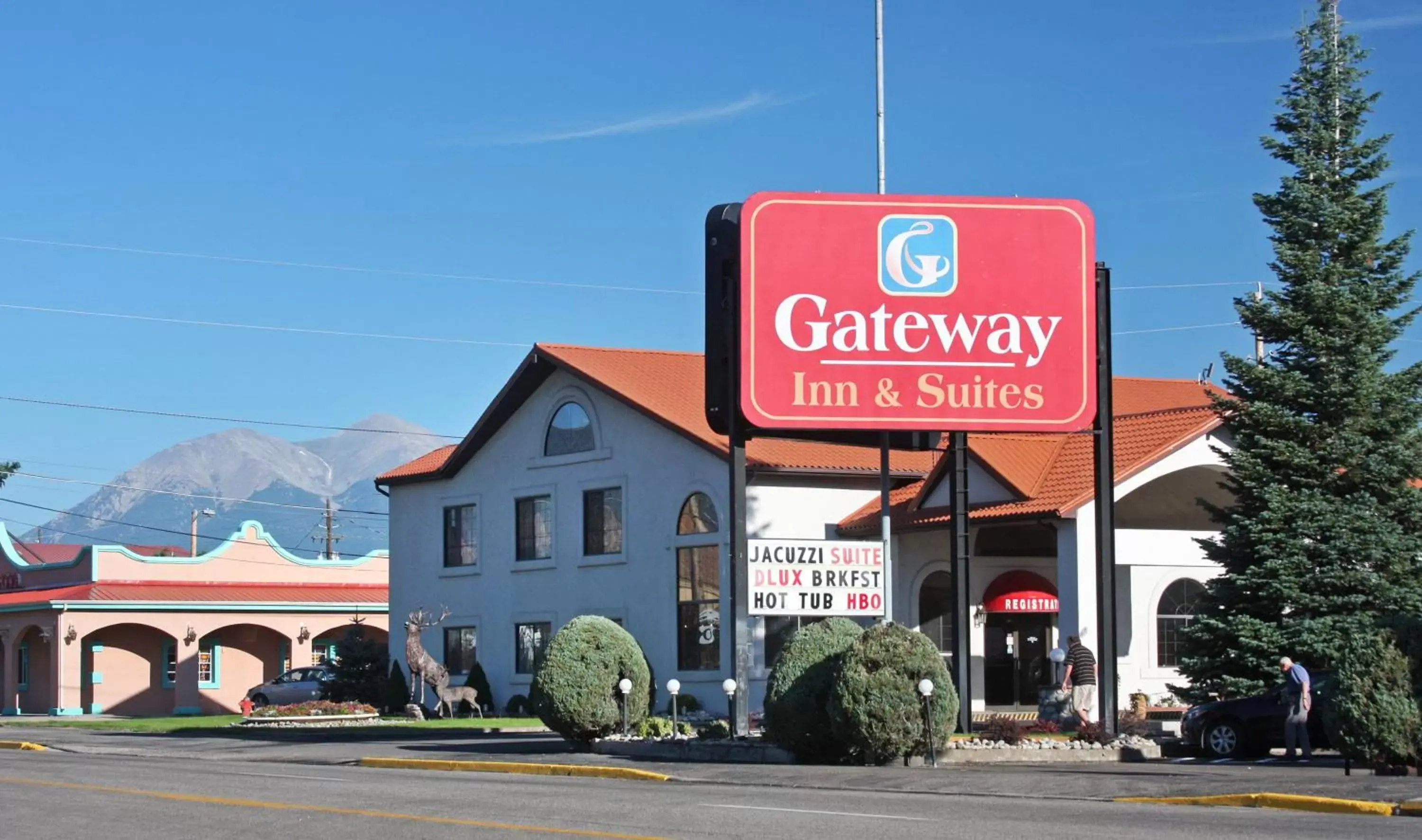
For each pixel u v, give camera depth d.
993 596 36.44
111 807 16.88
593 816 15.48
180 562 56.97
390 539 48.00
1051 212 26.12
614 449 40.91
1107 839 13.21
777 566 25.22
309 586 59.44
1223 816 15.55
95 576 54.84
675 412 39.53
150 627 55.53
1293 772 20.77
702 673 37.72
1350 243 29.34
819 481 37.94
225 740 34.41
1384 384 28.80
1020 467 34.31
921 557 36.94
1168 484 36.16
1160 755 24.47
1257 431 29.42
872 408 25.52
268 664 58.25
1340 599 27.80
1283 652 28.11
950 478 27.39
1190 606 35.34
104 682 54.78
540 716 27.06
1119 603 34.62
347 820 15.30
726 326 26.81
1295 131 29.69
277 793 18.53
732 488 25.75
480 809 16.28
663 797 17.81
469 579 45.09
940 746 22.88
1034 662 36.94
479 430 44.44
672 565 38.78
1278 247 29.16
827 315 25.56
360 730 37.06
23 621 54.88
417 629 41.69
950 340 25.73
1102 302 26.33
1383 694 19.61
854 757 23.12
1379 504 28.66
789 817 15.25
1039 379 25.83
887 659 22.50
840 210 25.77
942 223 25.91
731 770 22.05
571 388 42.38
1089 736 24.75
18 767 24.50
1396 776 19.66
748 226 25.58
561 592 42.09
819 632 24.17
